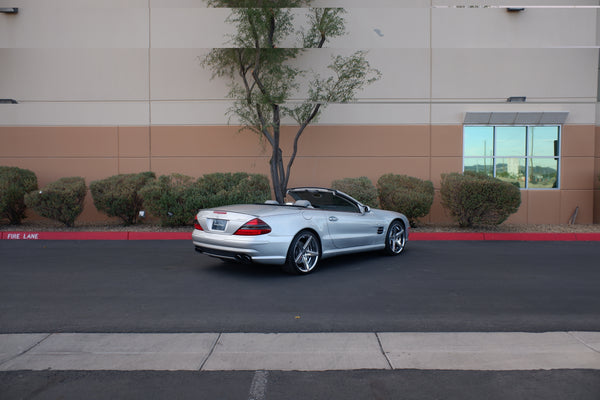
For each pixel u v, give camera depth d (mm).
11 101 13281
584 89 13320
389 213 8562
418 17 13344
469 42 13336
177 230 11242
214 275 6766
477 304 5301
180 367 3549
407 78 13336
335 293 5762
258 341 4094
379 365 3605
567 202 13383
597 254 8766
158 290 5879
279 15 11453
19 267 7309
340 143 13406
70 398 3055
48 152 13477
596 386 3260
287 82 11852
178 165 13492
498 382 3318
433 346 3998
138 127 13484
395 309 5086
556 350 3920
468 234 10844
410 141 13383
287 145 13445
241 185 11336
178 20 13367
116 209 11531
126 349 3898
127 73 13445
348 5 13266
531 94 13320
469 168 13438
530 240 10758
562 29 13336
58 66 13430
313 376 3402
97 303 5277
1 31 13375
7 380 3314
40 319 4684
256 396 3096
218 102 13414
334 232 7223
